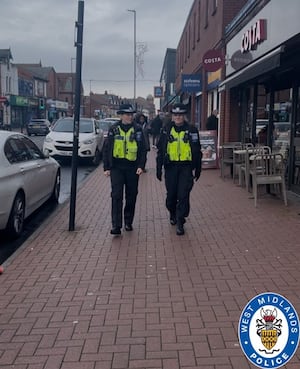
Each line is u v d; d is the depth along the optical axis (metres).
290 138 10.41
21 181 7.36
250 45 11.64
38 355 3.69
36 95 73.19
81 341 3.89
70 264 5.77
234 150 12.27
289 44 8.62
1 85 58.31
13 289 5.00
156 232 7.23
